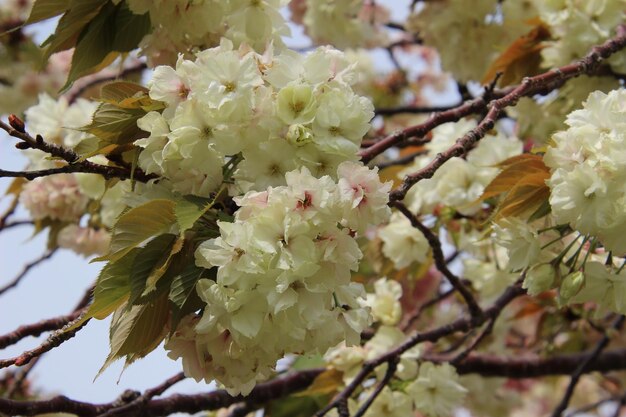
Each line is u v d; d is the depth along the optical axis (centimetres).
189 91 119
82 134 167
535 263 130
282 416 166
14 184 167
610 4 159
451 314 198
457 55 188
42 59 140
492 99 146
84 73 141
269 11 135
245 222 114
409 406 154
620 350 192
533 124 167
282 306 113
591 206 124
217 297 114
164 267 115
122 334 118
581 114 127
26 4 254
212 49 120
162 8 135
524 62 163
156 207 117
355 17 226
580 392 306
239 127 118
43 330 141
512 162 131
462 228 166
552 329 197
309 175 115
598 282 129
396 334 158
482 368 183
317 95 118
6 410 137
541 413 307
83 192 166
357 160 118
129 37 140
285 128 118
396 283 162
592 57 144
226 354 118
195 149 118
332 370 158
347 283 116
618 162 123
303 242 114
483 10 183
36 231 170
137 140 120
